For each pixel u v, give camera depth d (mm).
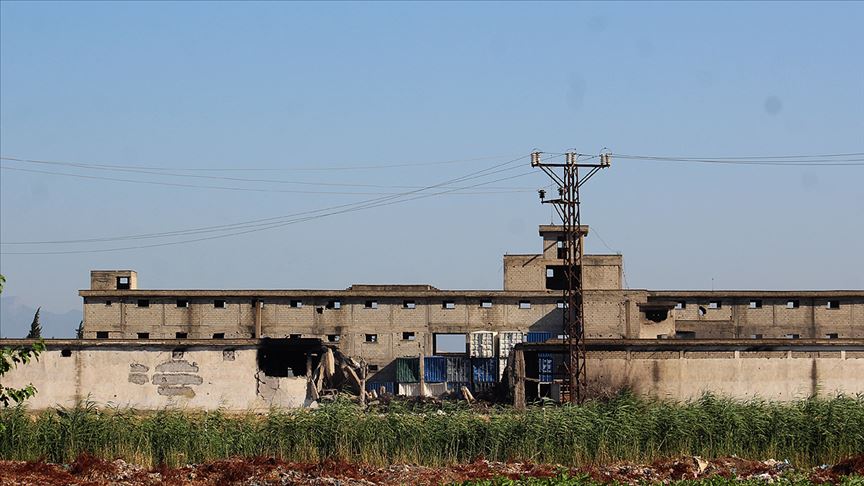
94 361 85625
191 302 106500
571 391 80938
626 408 55906
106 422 53562
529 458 53312
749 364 82938
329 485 47219
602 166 85812
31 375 85188
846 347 83062
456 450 53812
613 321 106125
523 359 87188
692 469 50156
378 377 105625
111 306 106312
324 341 104625
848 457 53062
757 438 54500
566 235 86938
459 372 101812
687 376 82812
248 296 106188
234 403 85750
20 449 52406
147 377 85812
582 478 44344
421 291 106562
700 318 111438
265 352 87875
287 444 53500
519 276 110062
